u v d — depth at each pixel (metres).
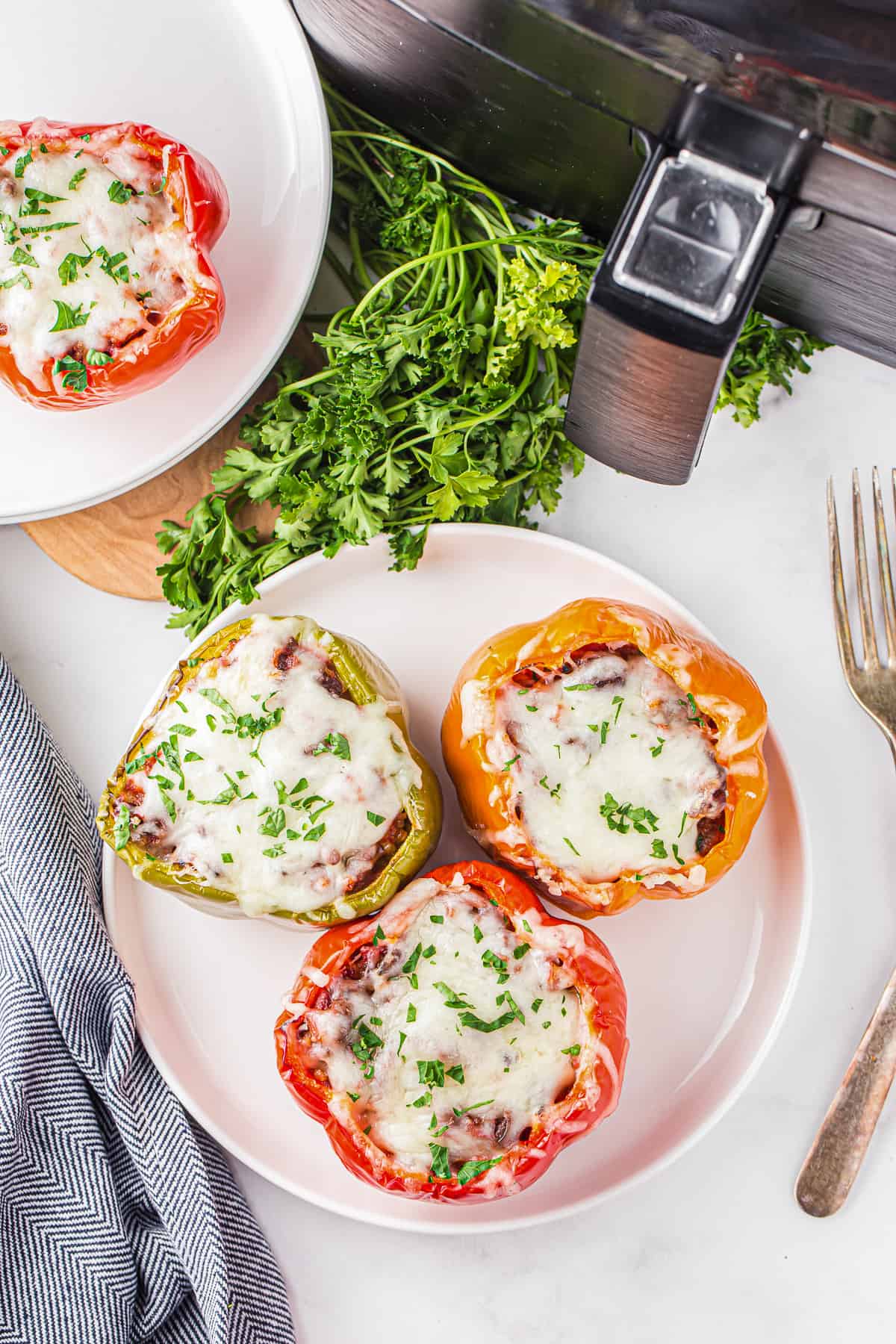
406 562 0.59
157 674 0.63
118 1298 0.59
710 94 0.44
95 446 0.61
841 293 0.55
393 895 0.56
